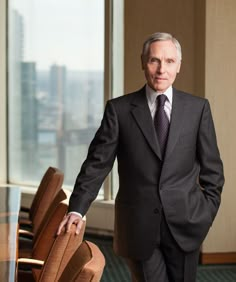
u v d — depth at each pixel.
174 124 2.54
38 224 3.65
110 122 2.59
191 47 4.92
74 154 6.47
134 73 5.30
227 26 4.66
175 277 2.63
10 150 6.89
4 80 6.78
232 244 4.84
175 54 2.48
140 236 2.55
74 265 1.62
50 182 3.69
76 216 2.48
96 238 5.77
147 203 2.54
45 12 6.54
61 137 6.57
